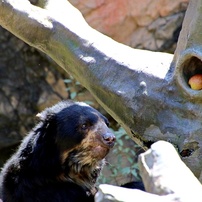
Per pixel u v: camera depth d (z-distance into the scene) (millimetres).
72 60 9289
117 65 8805
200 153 8172
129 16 19594
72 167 10367
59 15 9703
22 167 10242
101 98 9055
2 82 20359
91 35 9273
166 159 4953
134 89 8578
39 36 9617
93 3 19438
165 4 19641
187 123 8219
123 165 19406
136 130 8703
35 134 10508
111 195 4641
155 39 19734
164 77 8391
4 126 20266
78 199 10359
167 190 4719
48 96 20406
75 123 10203
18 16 9656
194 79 8016
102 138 10109
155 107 8414
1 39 20422
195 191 4723
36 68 20625
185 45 8047
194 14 7906
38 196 10133
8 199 10102
